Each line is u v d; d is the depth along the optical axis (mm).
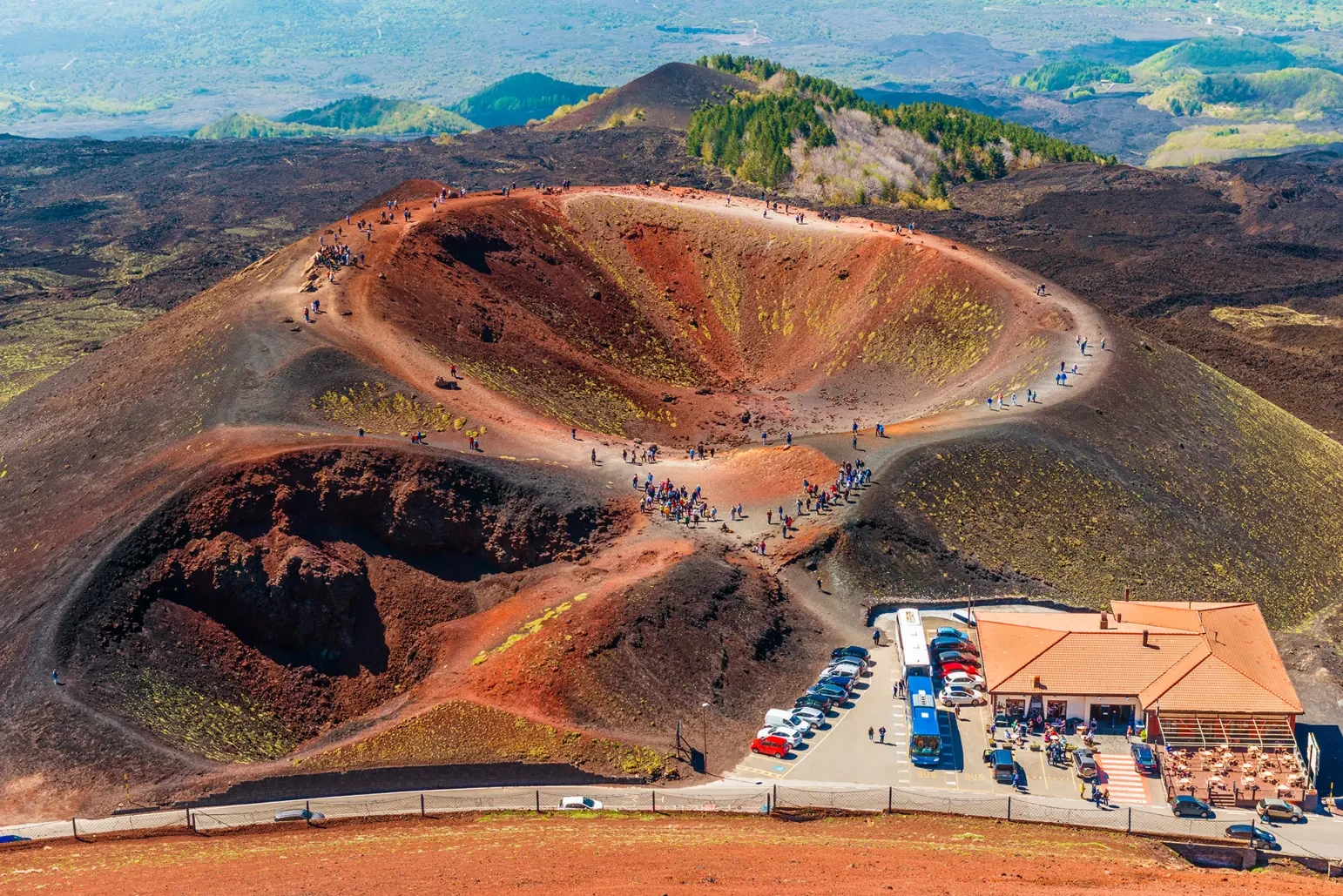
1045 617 104000
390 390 132125
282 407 126125
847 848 75812
